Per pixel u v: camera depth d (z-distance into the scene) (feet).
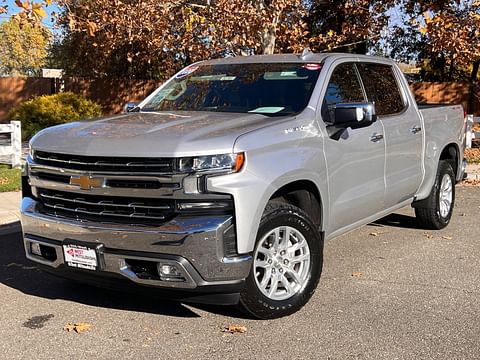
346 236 24.49
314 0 60.54
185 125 15.11
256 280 14.79
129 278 14.02
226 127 14.85
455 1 44.83
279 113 16.93
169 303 16.83
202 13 40.91
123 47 72.64
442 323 15.35
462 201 32.71
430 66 84.33
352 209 18.33
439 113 24.34
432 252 22.12
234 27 40.09
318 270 16.25
